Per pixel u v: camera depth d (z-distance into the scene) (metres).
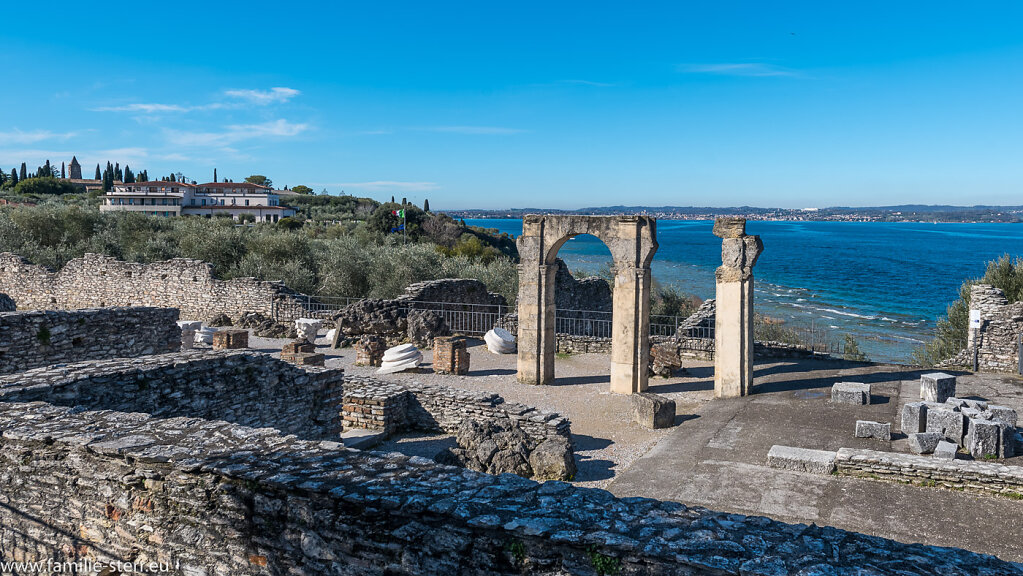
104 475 6.77
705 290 74.12
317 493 5.77
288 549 5.94
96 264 32.97
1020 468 11.31
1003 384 18.78
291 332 27.66
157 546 6.55
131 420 7.73
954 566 4.73
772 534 5.16
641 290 19.16
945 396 16.17
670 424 16.09
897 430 14.59
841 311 59.28
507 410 14.67
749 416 16.22
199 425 7.52
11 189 117.50
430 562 5.42
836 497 11.11
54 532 7.14
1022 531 9.69
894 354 38.97
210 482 6.24
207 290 30.67
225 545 6.22
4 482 7.38
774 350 23.22
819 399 17.56
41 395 8.88
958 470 11.32
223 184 114.25
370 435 14.60
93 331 15.20
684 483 11.95
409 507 5.45
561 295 31.67
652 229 18.92
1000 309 21.03
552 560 5.09
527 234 20.20
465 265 40.94
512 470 12.48
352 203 132.50
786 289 77.88
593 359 24.33
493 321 30.97
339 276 37.84
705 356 23.83
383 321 26.16
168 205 103.00
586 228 19.58
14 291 34.88
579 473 12.83
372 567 5.61
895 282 86.44
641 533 5.08
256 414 11.77
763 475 12.23
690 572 4.73
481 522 5.19
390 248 44.09
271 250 41.00
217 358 11.09
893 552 4.94
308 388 12.84
